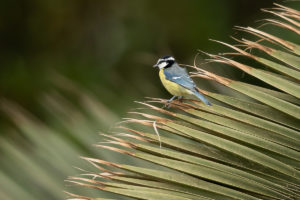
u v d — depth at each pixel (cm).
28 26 2623
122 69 2302
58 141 890
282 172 591
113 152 874
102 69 2136
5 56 2545
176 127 639
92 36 2614
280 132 627
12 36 2611
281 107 640
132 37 2438
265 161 598
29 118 943
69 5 2630
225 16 2397
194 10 2423
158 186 598
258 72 677
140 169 606
